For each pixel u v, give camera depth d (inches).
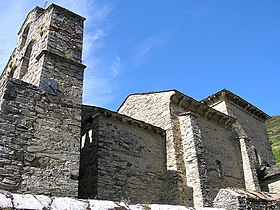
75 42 436.1
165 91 659.4
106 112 533.3
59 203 158.6
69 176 336.2
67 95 385.1
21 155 312.5
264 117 1015.0
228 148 728.3
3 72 559.5
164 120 629.3
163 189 553.9
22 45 521.7
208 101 897.5
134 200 496.7
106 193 464.1
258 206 307.6
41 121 345.1
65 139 354.3
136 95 740.7
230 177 677.3
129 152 536.1
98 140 499.2
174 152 579.5
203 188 539.5
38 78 376.8
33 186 305.7
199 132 612.1
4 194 149.3
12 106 329.4
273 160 941.8
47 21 435.5
